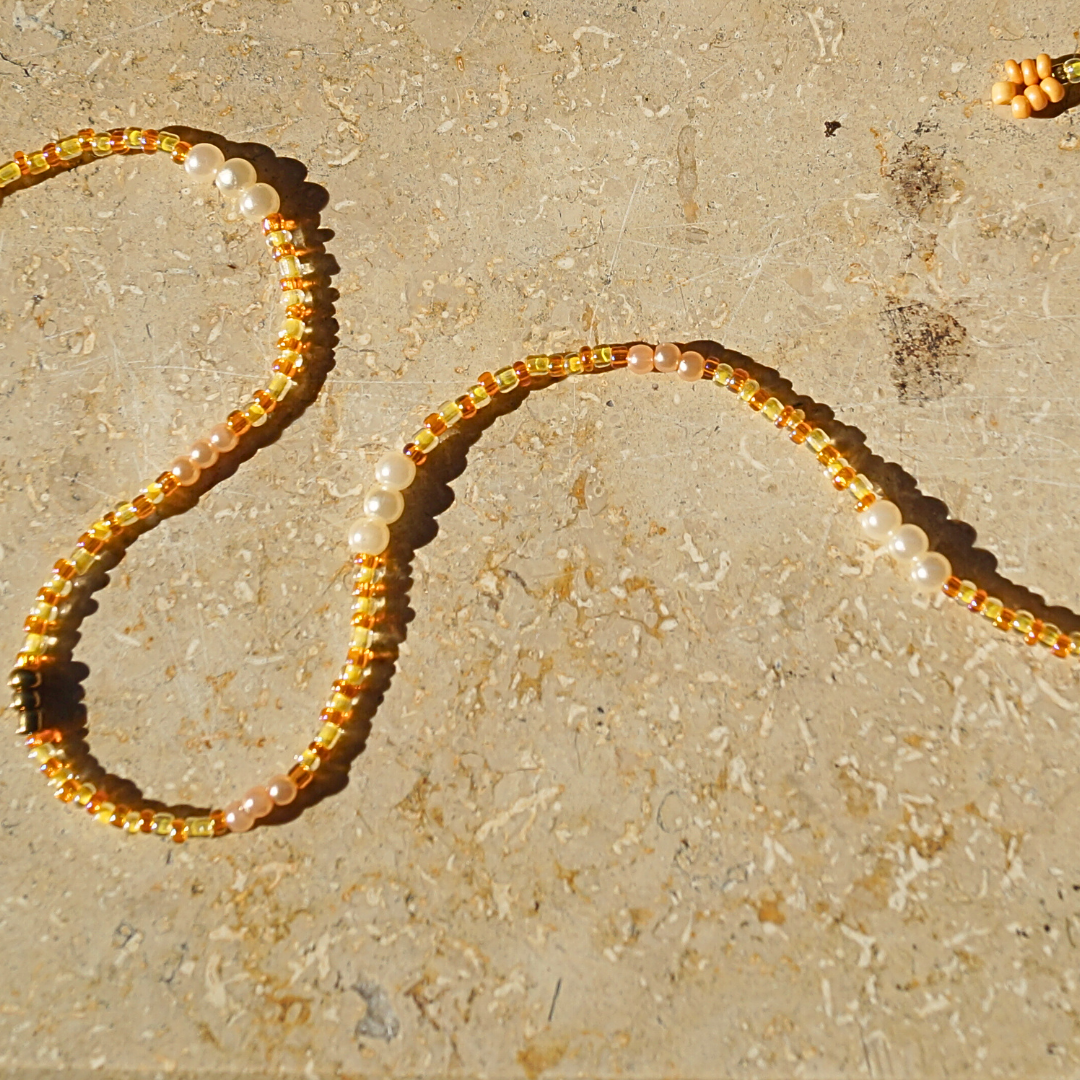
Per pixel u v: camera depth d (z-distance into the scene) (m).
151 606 0.27
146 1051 0.26
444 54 0.28
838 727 0.26
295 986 0.26
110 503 0.27
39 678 0.27
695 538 0.27
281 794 0.26
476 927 0.26
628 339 0.28
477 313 0.28
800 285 0.28
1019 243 0.28
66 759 0.26
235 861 0.26
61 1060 0.25
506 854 0.26
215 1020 0.26
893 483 0.27
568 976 0.26
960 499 0.27
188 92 0.28
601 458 0.27
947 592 0.27
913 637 0.27
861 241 0.28
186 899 0.26
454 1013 0.26
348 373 0.28
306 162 0.28
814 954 0.26
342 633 0.27
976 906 0.26
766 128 0.28
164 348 0.28
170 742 0.27
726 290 0.28
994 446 0.27
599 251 0.28
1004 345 0.28
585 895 0.26
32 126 0.28
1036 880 0.26
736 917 0.26
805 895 0.26
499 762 0.26
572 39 0.29
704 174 0.28
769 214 0.28
